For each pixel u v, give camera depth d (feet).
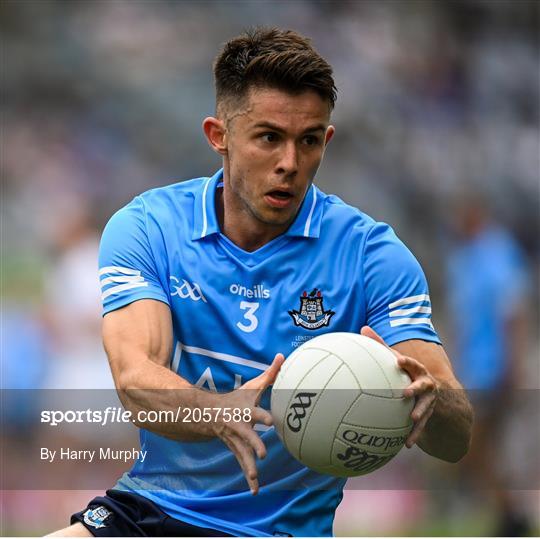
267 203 42.88
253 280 45.19
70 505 83.56
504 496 89.10
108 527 45.11
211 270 45.34
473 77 251.39
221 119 44.88
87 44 238.27
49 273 161.99
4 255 183.42
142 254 45.68
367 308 45.93
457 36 256.93
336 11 254.27
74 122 223.71
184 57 240.73
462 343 119.85
